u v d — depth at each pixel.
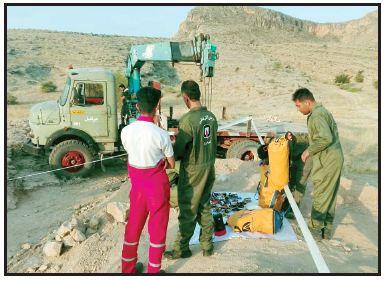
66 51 54.72
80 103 9.27
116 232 5.25
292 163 5.43
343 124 18.47
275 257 4.19
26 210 7.43
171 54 9.22
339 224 5.58
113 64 50.88
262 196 5.40
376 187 6.94
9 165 10.20
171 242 4.69
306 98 4.71
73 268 4.54
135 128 3.59
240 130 10.24
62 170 9.19
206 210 4.10
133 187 3.73
